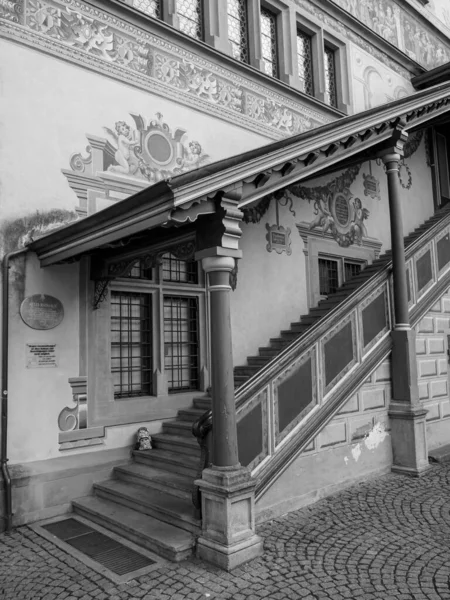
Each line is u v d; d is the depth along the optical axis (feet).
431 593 13.55
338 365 23.04
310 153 18.67
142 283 24.58
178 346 26.48
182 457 21.27
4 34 20.35
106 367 22.82
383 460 25.02
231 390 16.39
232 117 28.40
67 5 22.22
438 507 20.08
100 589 14.29
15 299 20.11
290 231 31.91
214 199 15.69
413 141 43.55
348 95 36.37
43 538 17.97
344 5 36.88
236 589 14.03
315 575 14.69
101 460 21.89
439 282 30.99
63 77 21.89
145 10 25.82
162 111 25.25
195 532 16.66
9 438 19.63
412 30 44.37
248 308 29.14
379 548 16.40
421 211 43.27
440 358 30.42
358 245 36.58
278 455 19.27
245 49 30.58
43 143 21.08
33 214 20.59
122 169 23.43
